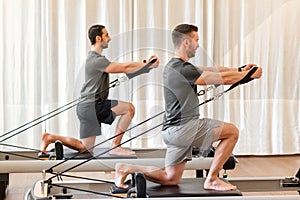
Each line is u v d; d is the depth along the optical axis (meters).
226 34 5.50
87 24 5.32
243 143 5.61
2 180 3.53
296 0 5.56
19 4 5.21
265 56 5.55
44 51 5.29
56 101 5.33
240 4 5.50
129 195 2.66
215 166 2.76
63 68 5.34
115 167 2.90
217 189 2.72
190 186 2.77
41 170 3.37
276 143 5.64
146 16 5.41
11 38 5.22
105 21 5.34
